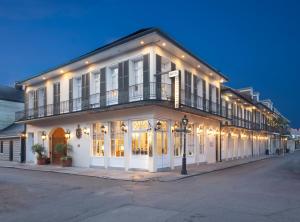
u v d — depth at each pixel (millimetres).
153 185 12453
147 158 17078
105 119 19406
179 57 19922
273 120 52500
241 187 11742
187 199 9227
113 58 19375
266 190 10984
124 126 18297
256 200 9062
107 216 7266
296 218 7004
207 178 14852
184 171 15945
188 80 21062
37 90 25984
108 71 19688
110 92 19250
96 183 13141
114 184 12805
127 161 17922
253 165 24109
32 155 25906
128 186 12164
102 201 9070
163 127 17938
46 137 24250
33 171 19141
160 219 6918
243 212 7555
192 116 21391
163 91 17375
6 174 17281
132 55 18234
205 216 7156
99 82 20406
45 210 8031
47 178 15172
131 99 17875
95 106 20109
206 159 23531
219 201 8898
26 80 25312
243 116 36250
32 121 24969
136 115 17672
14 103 33125
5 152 28969
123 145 18359
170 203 8641
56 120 23203
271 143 51188
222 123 28125
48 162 23828
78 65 21281
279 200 9078
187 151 20688
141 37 16609
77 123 21422
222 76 25156
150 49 17328
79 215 7422
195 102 21469
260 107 41531
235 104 33406
